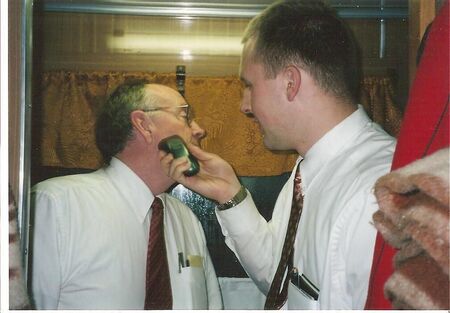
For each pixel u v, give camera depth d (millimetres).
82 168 1331
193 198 1399
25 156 692
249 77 975
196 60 1341
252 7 1274
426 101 594
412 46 938
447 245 434
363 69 1327
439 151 481
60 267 971
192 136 1187
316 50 897
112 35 1321
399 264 505
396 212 487
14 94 674
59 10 1279
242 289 1408
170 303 1105
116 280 1019
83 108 1327
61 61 1319
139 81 1210
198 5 1278
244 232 1120
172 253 1166
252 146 1373
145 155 1124
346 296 807
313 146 948
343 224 806
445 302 457
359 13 1270
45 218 968
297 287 874
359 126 928
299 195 966
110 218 1047
